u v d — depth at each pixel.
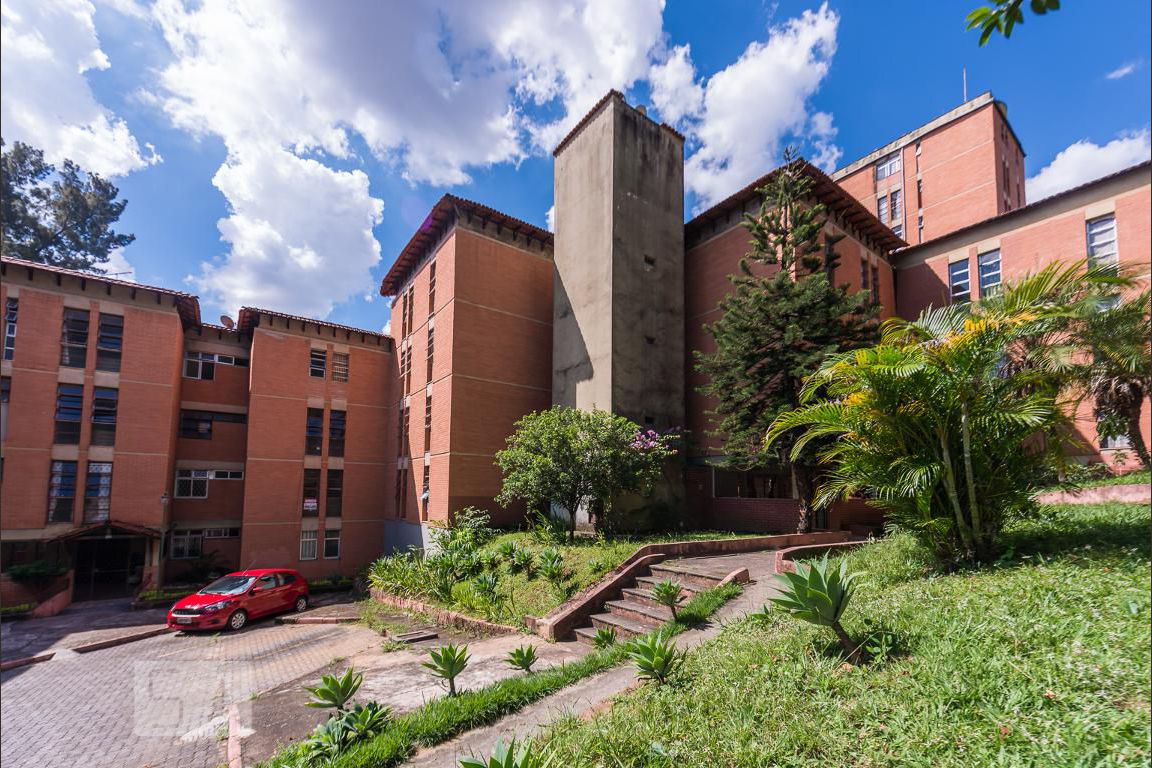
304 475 26.05
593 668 6.59
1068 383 8.40
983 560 6.83
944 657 4.37
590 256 20.14
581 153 21.25
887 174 35.56
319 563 25.73
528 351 23.33
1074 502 12.45
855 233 21.59
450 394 20.78
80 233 33.41
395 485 26.11
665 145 21.75
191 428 25.48
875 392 7.07
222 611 14.70
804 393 7.91
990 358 6.69
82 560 21.59
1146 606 4.57
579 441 14.58
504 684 6.28
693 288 22.39
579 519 18.06
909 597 5.92
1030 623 4.63
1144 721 3.19
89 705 9.34
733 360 14.85
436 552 18.70
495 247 23.05
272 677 9.59
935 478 6.80
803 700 4.25
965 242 21.89
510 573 12.86
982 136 30.70
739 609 8.00
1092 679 3.71
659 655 5.35
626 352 19.02
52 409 20.25
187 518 24.70
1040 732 3.33
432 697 6.80
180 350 24.77
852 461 7.77
